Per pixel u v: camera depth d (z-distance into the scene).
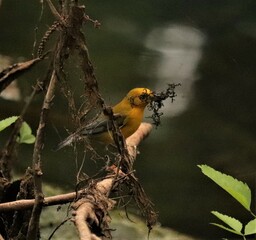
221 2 23.94
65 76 5.01
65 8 4.94
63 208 9.77
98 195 5.17
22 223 5.89
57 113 13.75
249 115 16.17
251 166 13.62
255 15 22.95
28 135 7.05
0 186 6.23
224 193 12.68
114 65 18.36
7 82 6.72
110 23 21.50
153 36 21.00
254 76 18.58
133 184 5.50
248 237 10.84
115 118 5.33
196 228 11.53
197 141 14.67
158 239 10.54
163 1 23.75
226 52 20.19
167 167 13.59
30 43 18.73
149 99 7.41
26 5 21.52
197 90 17.33
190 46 20.50
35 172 4.90
